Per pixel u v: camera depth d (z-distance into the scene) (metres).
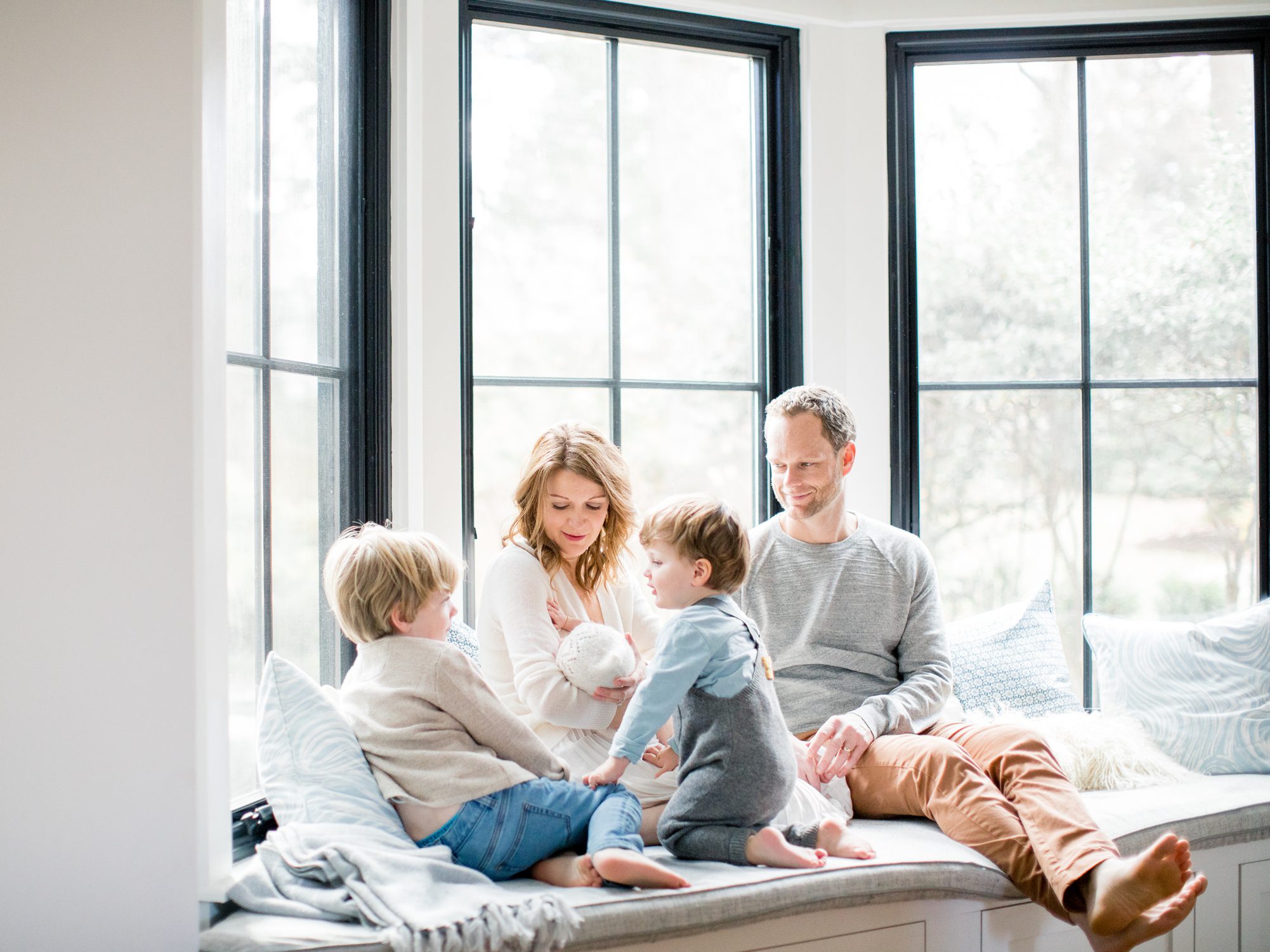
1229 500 2.61
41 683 1.47
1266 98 2.56
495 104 2.32
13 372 1.46
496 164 2.32
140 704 1.48
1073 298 2.61
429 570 1.75
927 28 2.56
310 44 1.99
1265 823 1.95
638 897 1.52
